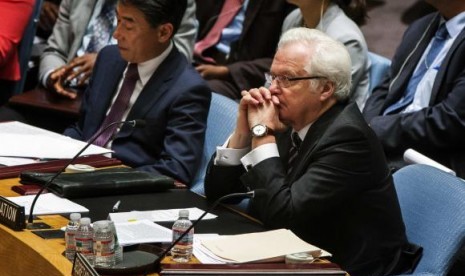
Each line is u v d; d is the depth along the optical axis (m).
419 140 11.53
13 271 7.18
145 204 8.63
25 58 14.81
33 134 10.57
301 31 8.69
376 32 14.59
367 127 8.41
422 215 8.56
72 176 9.03
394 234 8.33
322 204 8.17
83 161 9.84
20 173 9.20
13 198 8.34
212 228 8.06
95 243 6.52
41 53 16.61
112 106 11.23
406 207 8.78
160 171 10.53
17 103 13.43
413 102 12.23
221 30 15.62
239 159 9.16
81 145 10.38
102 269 6.43
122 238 7.14
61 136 10.70
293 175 8.49
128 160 10.88
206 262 6.77
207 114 11.02
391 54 14.37
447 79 11.66
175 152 10.62
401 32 14.45
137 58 10.98
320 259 6.98
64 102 13.65
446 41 12.16
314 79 8.48
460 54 11.59
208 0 15.88
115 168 9.76
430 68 12.20
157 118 10.86
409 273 8.27
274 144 8.60
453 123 11.32
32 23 14.76
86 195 8.71
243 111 8.99
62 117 13.47
